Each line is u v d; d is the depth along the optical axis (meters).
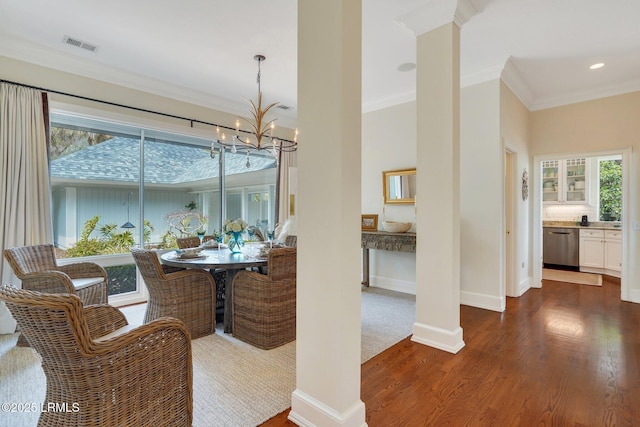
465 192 3.88
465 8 2.51
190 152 4.71
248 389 2.04
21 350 2.60
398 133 4.59
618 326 3.13
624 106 4.08
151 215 4.32
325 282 1.60
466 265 3.87
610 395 1.97
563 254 5.97
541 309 3.67
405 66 3.63
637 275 3.97
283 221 5.59
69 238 3.67
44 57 3.25
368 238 4.40
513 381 2.14
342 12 1.54
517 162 4.22
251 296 2.74
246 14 2.66
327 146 1.59
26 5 2.54
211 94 4.56
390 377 2.20
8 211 3.00
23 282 2.64
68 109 3.42
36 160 3.16
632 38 3.04
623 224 4.07
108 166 3.94
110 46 3.20
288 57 3.44
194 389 2.03
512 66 3.64
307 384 1.69
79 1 2.49
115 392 1.26
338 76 1.54
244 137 5.13
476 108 3.77
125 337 1.25
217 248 3.89
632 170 4.02
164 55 3.39
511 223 4.20
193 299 2.87
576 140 4.42
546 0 2.48
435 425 1.71
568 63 3.57
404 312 3.61
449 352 2.57
